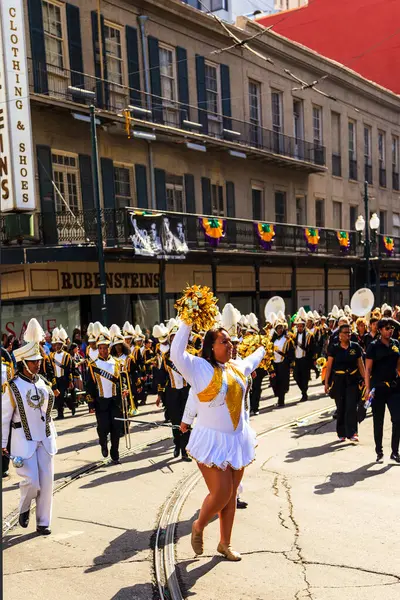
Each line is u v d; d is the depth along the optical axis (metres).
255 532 5.85
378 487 7.10
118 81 20.91
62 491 7.52
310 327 16.55
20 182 14.68
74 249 17.53
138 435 10.90
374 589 4.61
